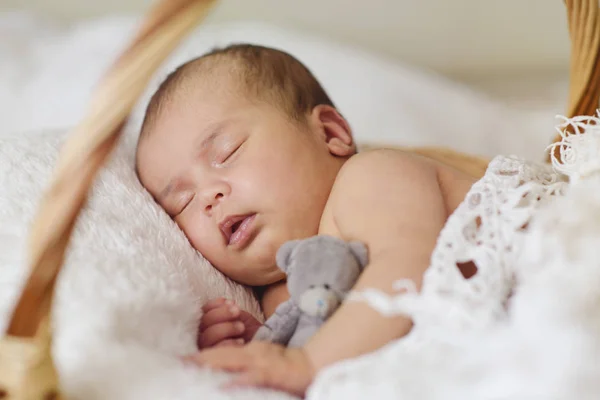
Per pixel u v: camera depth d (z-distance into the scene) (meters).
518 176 0.74
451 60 1.96
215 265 0.88
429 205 0.74
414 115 1.58
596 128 0.77
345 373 0.58
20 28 1.78
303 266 0.71
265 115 0.91
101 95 0.54
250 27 1.72
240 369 0.65
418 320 0.60
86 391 0.60
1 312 0.64
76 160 0.54
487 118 1.64
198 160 0.89
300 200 0.87
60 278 0.67
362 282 0.69
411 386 0.56
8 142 0.92
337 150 0.92
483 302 0.60
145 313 0.67
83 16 1.98
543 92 1.83
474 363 0.54
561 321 0.50
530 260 0.56
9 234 0.74
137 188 0.90
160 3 0.54
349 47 1.74
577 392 0.48
